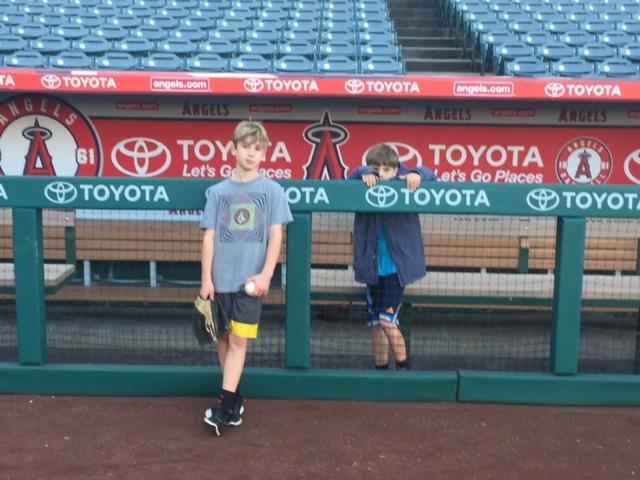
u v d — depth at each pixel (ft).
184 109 17.85
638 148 17.93
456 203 12.09
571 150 17.95
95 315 17.37
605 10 35.58
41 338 12.47
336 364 14.26
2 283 14.48
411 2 39.58
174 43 27.04
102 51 26.13
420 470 10.17
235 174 11.30
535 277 14.96
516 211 12.09
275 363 13.87
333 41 29.07
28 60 24.11
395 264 12.64
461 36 32.99
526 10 35.04
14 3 34.19
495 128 17.87
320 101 17.71
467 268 16.62
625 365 14.73
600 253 16.24
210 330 10.95
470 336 16.48
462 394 12.35
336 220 16.17
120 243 16.70
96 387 12.41
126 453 10.53
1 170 18.12
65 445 10.75
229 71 23.84
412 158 18.02
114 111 17.85
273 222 10.95
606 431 11.39
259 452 10.62
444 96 16.74
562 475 10.07
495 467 10.27
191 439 10.98
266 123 17.90
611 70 23.81
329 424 11.51
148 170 18.16
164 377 12.38
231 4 35.17
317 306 17.07
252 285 10.71
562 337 12.23
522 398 12.29
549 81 16.70
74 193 12.12
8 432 11.10
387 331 12.89
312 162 18.04
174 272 17.89
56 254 16.60
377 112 17.80
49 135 17.97
